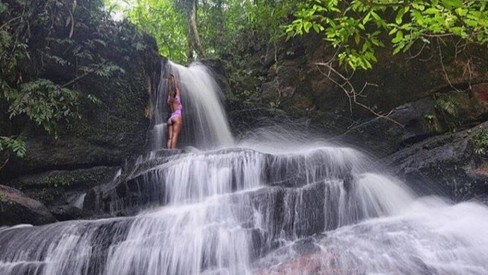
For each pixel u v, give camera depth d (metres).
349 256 4.31
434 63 9.24
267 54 12.93
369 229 5.10
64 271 4.52
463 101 8.78
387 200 6.12
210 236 4.65
